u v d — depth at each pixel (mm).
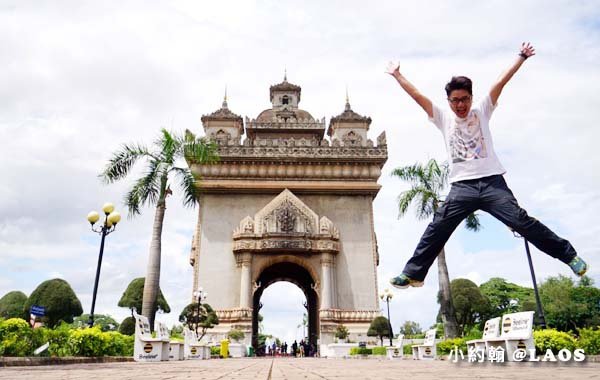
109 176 22219
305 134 48938
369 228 40750
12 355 11516
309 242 37906
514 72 5250
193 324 32906
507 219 4645
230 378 5543
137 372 7172
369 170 42031
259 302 47281
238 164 41438
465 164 5012
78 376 5797
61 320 35500
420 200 28734
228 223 40219
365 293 38562
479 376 5562
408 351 26812
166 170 22812
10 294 42000
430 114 5531
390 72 5824
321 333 35969
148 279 21281
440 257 27750
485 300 45406
